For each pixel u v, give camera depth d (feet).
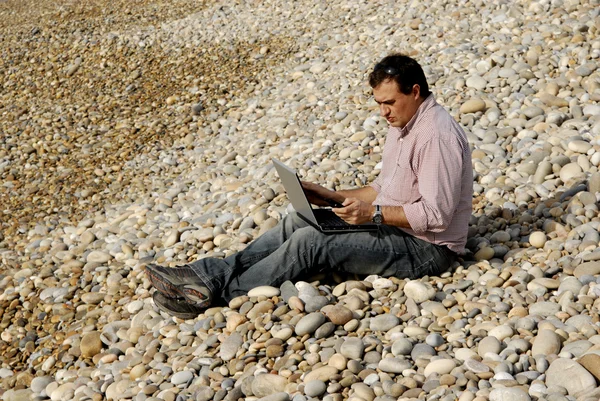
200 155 24.66
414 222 12.55
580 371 9.78
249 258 13.73
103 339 14.73
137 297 16.19
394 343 11.45
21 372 14.92
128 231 20.12
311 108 25.00
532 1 27.25
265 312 13.00
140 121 28.02
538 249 14.15
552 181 16.53
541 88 21.50
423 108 12.48
